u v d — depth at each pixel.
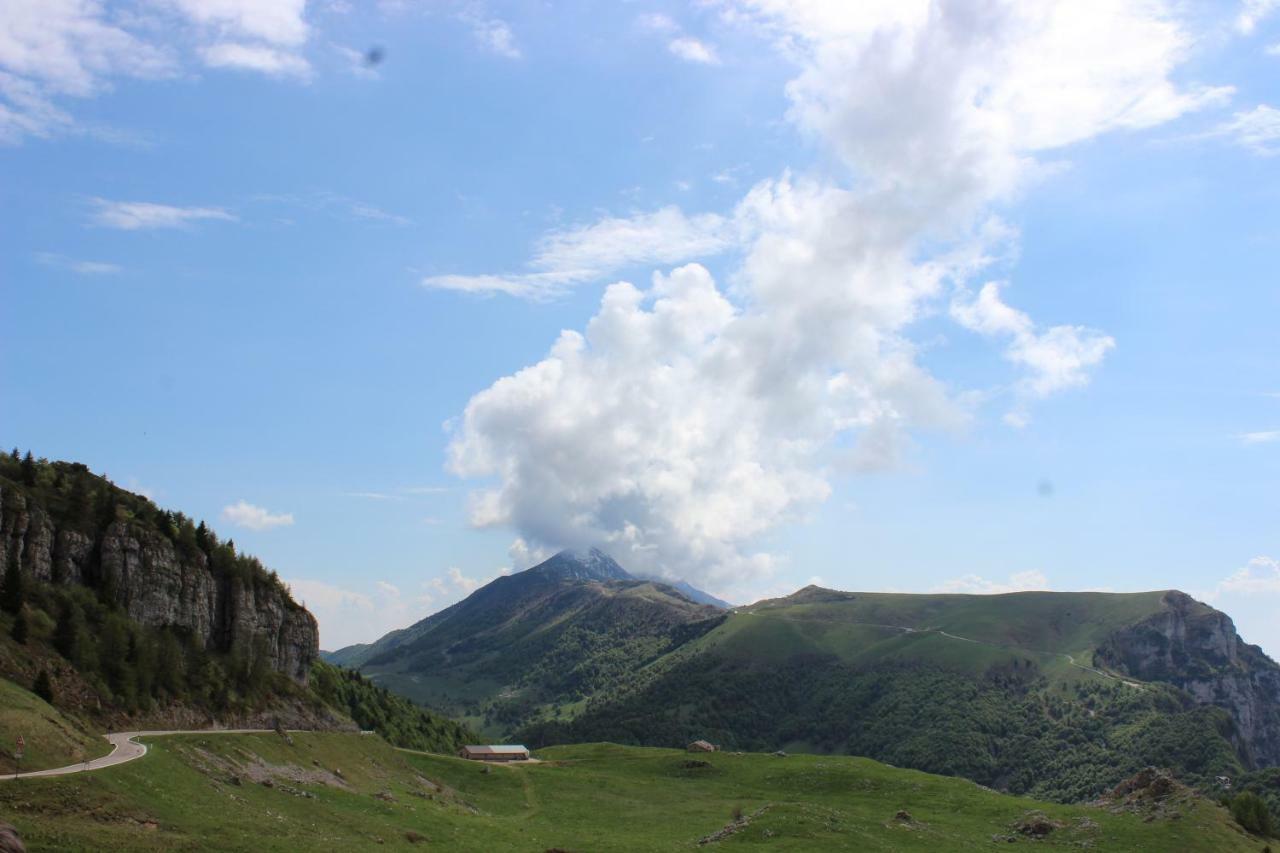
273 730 134.00
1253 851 139.00
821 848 114.56
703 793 186.62
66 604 122.38
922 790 184.38
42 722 87.69
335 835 93.38
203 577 149.00
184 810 82.94
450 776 173.88
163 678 127.69
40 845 64.44
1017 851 133.25
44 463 142.88
